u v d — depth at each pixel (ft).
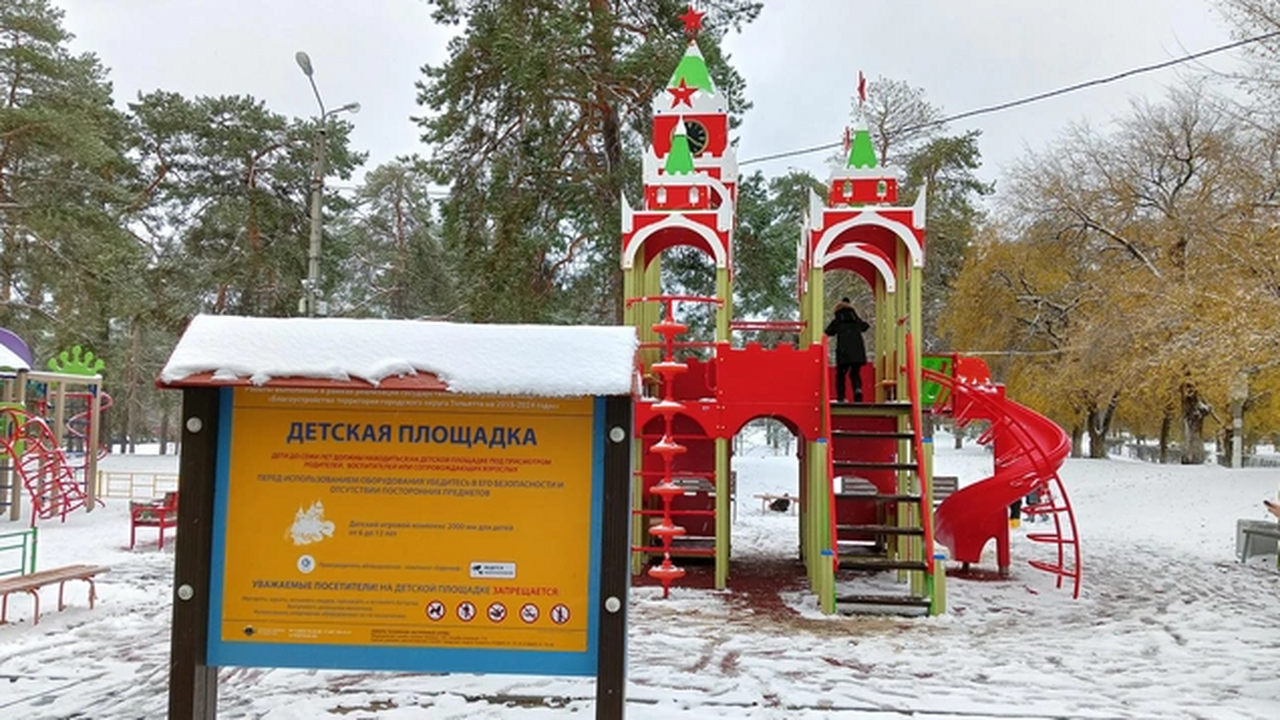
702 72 45.65
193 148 107.34
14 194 91.61
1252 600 34.35
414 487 14.46
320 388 13.87
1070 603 33.53
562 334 14.43
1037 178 101.81
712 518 43.32
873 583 37.45
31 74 92.43
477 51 73.36
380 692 19.74
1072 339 93.20
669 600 33.01
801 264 45.01
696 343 36.47
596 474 14.38
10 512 57.11
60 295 94.89
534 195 73.00
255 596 14.37
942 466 131.34
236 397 14.62
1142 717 18.71
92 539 48.65
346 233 142.82
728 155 44.39
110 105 103.86
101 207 97.40
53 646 24.18
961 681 21.59
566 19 67.62
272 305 108.47
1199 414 103.55
